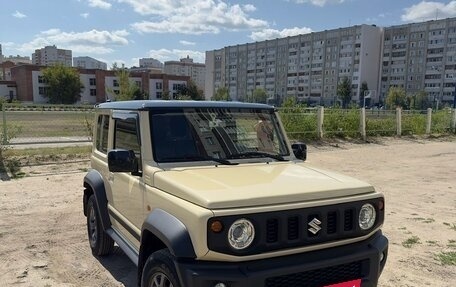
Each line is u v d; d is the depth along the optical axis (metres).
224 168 3.60
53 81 98.12
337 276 3.05
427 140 20.89
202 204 2.74
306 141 17.81
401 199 8.39
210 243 2.64
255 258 2.76
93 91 106.19
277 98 124.38
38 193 8.26
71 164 11.37
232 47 144.25
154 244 3.31
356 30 110.12
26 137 15.01
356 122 19.81
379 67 114.06
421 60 106.88
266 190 2.96
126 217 3.93
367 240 3.27
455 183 10.14
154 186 3.35
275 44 130.38
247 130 4.09
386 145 18.39
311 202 2.95
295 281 2.87
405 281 4.52
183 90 107.38
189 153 3.68
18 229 6.04
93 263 4.81
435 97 104.88
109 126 4.56
